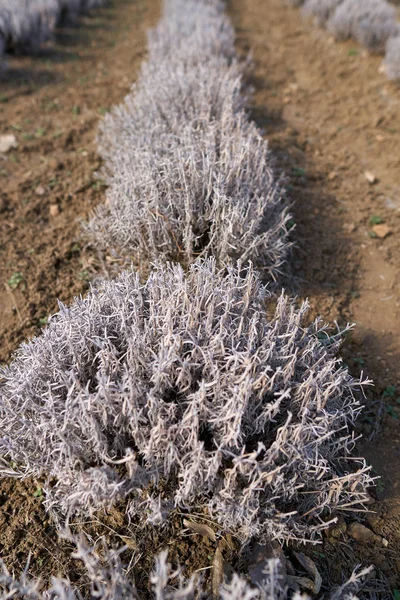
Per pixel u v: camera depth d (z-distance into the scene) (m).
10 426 1.87
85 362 1.99
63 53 6.46
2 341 2.66
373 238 3.54
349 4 6.95
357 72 6.08
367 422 2.39
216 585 1.68
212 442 1.85
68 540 1.88
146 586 1.74
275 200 3.21
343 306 3.00
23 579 1.55
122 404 1.75
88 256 3.17
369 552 1.90
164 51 5.55
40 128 4.62
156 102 3.86
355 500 1.84
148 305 2.18
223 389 1.79
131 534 1.85
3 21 5.93
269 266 2.91
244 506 1.70
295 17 8.08
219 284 2.18
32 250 3.23
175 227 2.78
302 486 1.77
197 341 1.89
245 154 3.03
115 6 8.58
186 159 2.94
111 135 3.95
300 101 5.42
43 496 2.00
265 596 1.46
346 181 4.12
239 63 5.99
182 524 1.87
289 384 1.91
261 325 2.04
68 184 3.84
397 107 5.24
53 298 2.91
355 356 2.69
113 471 1.67
